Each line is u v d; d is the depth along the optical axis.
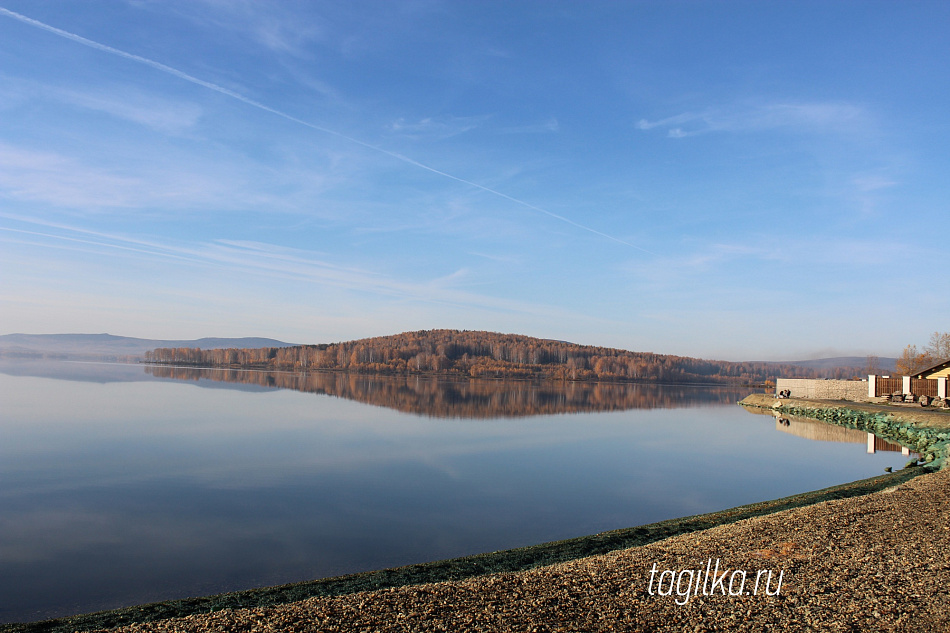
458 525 18.78
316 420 49.69
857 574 10.19
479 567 13.05
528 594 9.84
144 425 43.00
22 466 27.61
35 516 19.50
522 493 23.52
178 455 31.20
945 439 33.31
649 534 15.71
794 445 38.56
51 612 12.05
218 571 14.56
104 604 12.47
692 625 8.49
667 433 45.62
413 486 24.66
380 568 14.74
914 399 51.50
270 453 32.41
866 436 43.31
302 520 19.28
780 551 11.76
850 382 61.53
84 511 20.19
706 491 24.16
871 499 16.66
